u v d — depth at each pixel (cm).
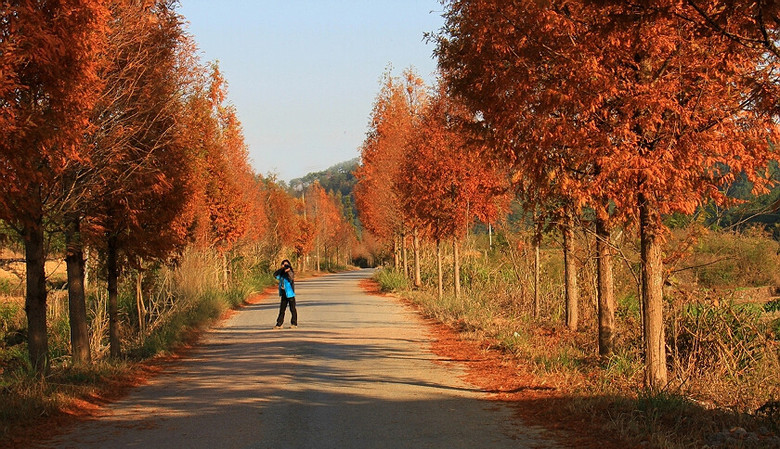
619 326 1504
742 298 1916
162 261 1512
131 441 715
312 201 9288
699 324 1227
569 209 1078
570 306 1666
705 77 766
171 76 1270
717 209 1035
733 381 1045
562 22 820
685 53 793
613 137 814
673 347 1230
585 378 1039
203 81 1355
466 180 2195
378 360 1296
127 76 1119
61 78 803
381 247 6756
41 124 762
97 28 875
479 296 2281
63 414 841
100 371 1098
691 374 1075
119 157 1093
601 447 663
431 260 3884
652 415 745
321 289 4131
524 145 896
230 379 1116
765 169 852
